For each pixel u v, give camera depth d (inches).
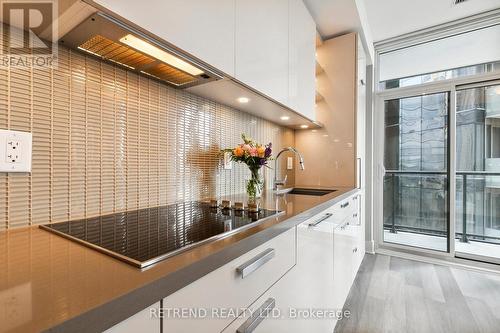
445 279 93.7
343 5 77.3
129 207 40.6
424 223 117.3
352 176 91.6
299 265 40.2
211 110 57.5
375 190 126.3
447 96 111.0
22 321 11.8
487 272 98.8
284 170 92.7
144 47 33.1
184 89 49.3
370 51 115.0
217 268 22.6
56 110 32.2
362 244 110.0
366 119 124.0
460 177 110.2
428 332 63.7
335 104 94.7
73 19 27.0
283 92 58.5
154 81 44.6
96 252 22.1
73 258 20.6
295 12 63.8
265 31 50.8
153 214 38.7
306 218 43.1
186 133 51.1
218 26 38.6
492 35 102.6
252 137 72.5
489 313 71.6
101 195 36.9
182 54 33.8
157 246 23.2
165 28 30.4
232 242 25.2
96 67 36.5
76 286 15.6
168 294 17.9
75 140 34.0
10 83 28.5
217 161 59.4
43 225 30.5
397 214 123.9
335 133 94.5
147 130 43.4
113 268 18.6
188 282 19.5
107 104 37.7
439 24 109.7
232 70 41.6
